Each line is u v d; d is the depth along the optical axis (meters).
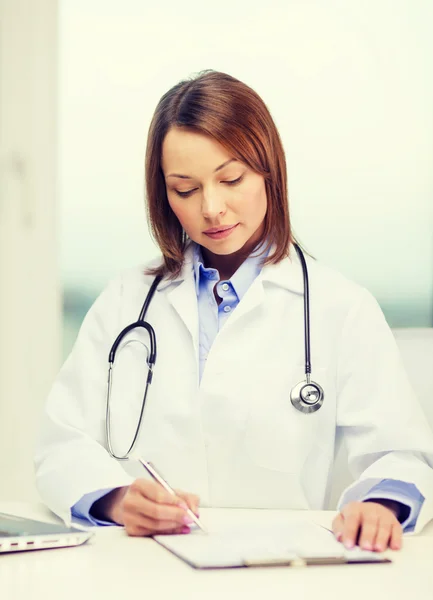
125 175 2.93
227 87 1.24
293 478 1.25
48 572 0.71
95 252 2.99
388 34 2.62
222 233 1.23
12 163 2.56
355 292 1.36
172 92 1.28
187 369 1.32
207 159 1.19
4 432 2.51
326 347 1.31
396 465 1.07
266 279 1.35
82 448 1.16
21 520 0.89
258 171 1.24
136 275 1.47
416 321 2.63
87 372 1.36
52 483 1.10
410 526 0.98
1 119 2.58
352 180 2.65
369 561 0.76
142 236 2.98
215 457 1.27
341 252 2.67
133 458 1.29
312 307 1.34
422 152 2.62
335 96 2.65
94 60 2.85
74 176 2.93
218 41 2.75
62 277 2.61
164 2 2.79
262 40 2.70
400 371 1.26
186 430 1.28
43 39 2.60
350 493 1.05
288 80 2.68
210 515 1.04
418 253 2.63
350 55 2.64
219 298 1.38
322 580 0.69
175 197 1.24
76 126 2.89
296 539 0.84
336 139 2.66
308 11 2.66
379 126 2.64
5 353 2.53
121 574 0.71
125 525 0.90
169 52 2.81
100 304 1.45
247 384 1.28
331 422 1.28
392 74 2.62
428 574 0.72
